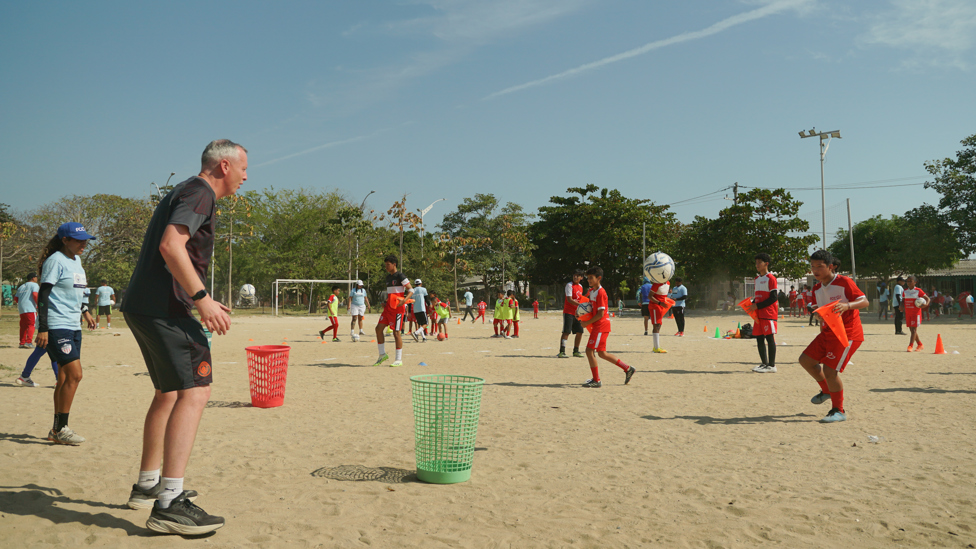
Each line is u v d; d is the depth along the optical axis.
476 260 65.38
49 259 5.21
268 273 55.88
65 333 5.11
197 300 3.06
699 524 3.39
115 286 50.59
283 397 7.23
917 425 6.04
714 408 7.06
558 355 13.42
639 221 53.00
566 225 57.53
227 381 9.38
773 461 4.73
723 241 43.25
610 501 3.79
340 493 3.89
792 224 42.06
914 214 39.53
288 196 57.97
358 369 11.02
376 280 56.09
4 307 40.91
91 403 7.18
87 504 3.54
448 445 4.16
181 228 3.06
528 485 4.12
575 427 6.02
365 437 5.55
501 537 3.17
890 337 18.56
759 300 10.43
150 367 3.40
